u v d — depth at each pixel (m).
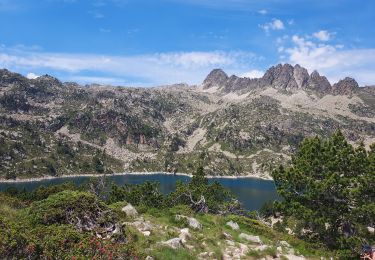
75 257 15.58
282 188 47.91
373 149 48.25
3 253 14.30
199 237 26.97
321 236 43.19
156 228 27.36
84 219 22.19
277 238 36.62
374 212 39.44
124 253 17.88
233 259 24.36
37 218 21.45
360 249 37.12
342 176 46.16
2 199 34.59
